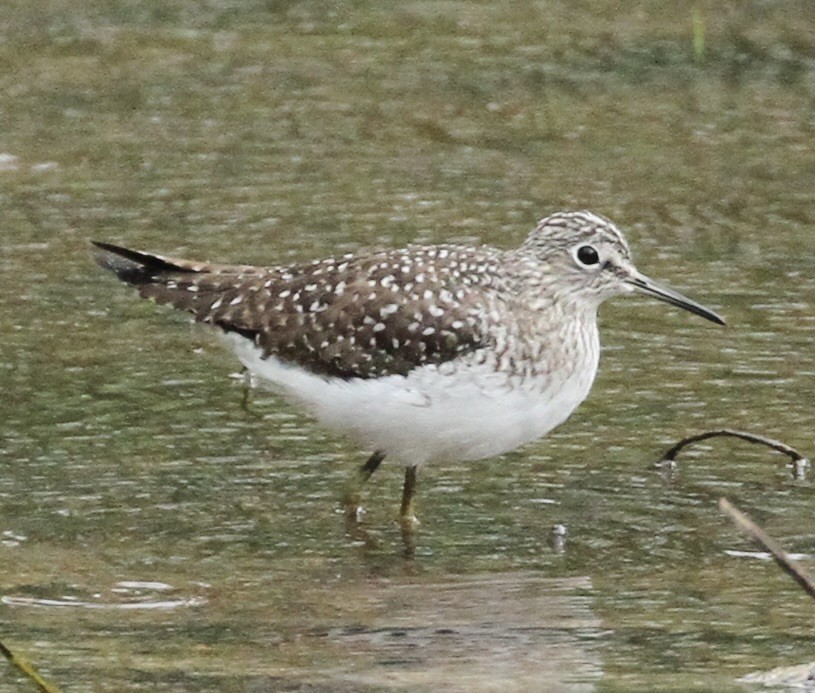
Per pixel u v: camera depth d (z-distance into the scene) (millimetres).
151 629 12664
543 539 14492
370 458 15141
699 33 22016
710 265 20031
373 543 14445
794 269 19875
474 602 13242
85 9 28016
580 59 26344
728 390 17109
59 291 19219
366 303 14781
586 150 23391
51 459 15703
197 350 18031
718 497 15188
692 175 22609
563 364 14812
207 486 15367
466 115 24469
